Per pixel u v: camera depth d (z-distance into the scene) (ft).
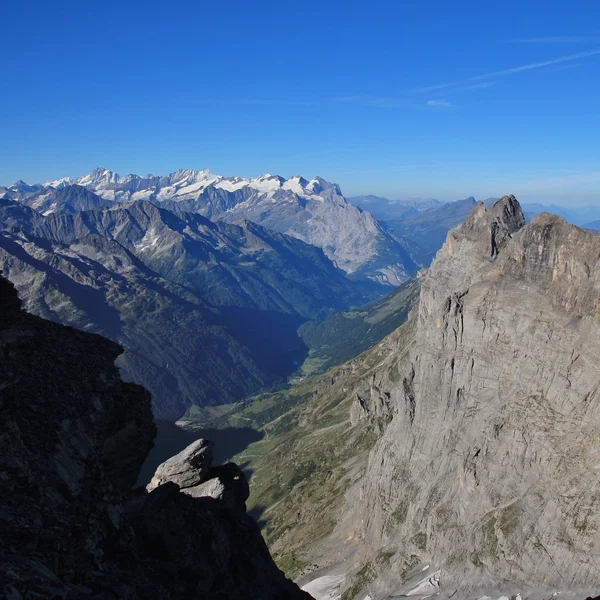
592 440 294.66
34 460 104.37
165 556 143.43
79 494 106.42
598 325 312.71
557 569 277.03
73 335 157.38
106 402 138.62
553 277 354.13
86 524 102.78
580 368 314.35
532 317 357.61
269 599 170.60
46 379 130.00
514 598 282.56
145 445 153.48
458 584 316.81
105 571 99.19
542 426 322.96
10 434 105.50
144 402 155.22
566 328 330.54
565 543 279.08
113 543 113.80
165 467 189.98
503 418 351.67
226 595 144.46
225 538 169.68
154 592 106.52
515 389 357.20
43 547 87.40
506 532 311.06
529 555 292.40
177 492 180.45
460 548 334.85
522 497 319.88
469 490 355.77
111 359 155.02
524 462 327.88
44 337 146.82
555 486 301.63
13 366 127.85
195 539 157.48
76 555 93.97
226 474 204.74
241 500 199.93
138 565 119.44
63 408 123.65
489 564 310.04
